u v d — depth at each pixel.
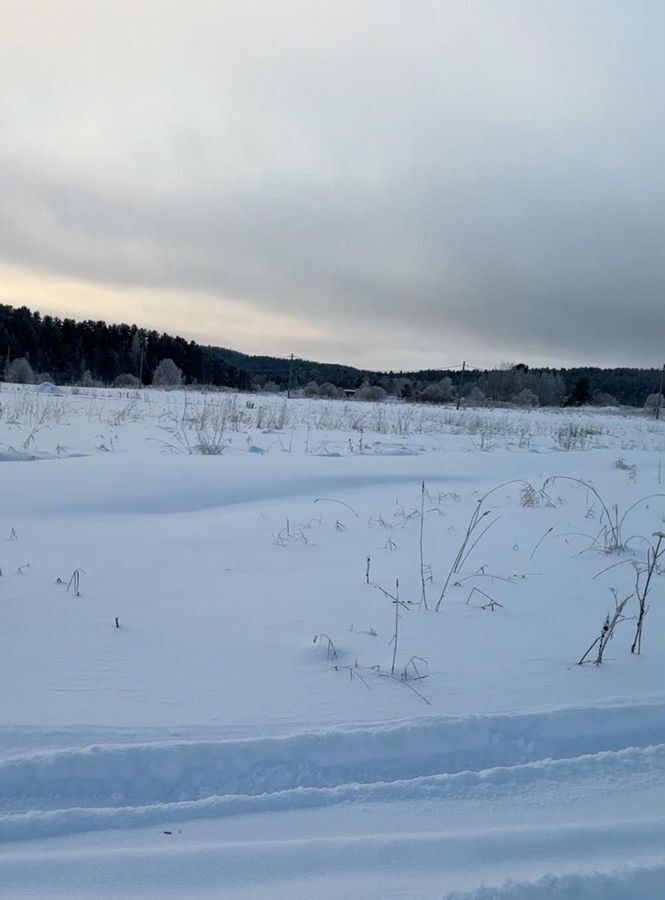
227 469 9.66
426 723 3.20
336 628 4.41
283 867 2.41
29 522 6.80
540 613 4.95
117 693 3.42
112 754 2.85
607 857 2.56
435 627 4.54
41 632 4.10
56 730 3.05
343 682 3.66
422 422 23.22
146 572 5.38
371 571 5.72
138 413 18.31
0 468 8.88
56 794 2.76
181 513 7.70
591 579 5.88
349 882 2.36
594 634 4.59
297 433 16.95
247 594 4.99
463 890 2.32
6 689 3.41
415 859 2.49
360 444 13.90
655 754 3.20
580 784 2.99
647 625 4.83
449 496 9.14
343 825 2.66
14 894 2.24
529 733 3.30
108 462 9.57
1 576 5.07
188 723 3.17
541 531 7.52
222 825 2.63
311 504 8.24
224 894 2.28
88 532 6.51
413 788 2.89
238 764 2.94
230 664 3.80
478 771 3.06
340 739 3.06
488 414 34.38
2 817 2.59
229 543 6.37
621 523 8.06
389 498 8.84
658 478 11.70
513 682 3.78
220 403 25.06
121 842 2.51
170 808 2.69
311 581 5.37
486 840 2.60
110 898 2.24
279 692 3.52
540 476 11.44
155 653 3.90
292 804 2.77
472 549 6.62
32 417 15.54
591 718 3.38
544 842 2.61
